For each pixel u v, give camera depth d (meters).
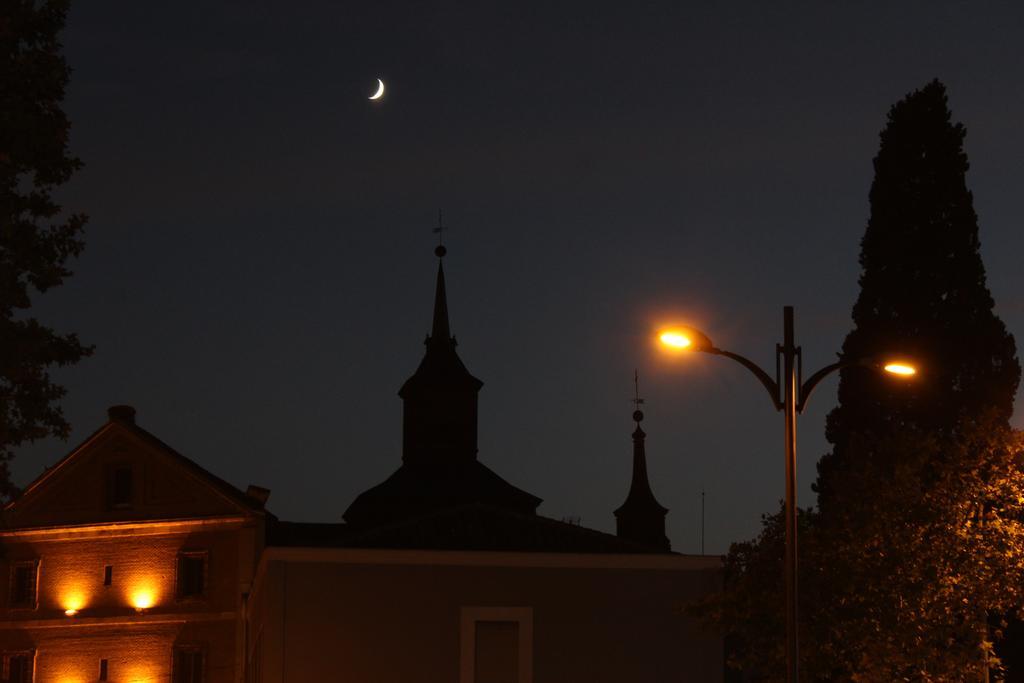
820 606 34.53
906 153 49.88
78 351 31.72
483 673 38.53
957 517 34.94
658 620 39.56
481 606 38.78
